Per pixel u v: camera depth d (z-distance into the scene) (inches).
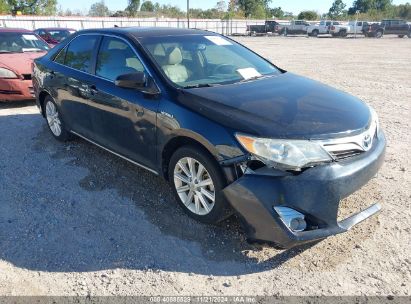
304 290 109.9
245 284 112.8
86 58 188.1
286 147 113.1
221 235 134.3
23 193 165.9
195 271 118.3
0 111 295.6
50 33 611.5
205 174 133.5
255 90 144.4
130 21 1801.2
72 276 117.2
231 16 2706.7
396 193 159.5
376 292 108.4
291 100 136.1
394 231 134.4
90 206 154.7
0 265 122.1
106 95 167.0
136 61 158.2
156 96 144.6
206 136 124.5
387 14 2967.5
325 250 125.9
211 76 158.6
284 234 112.1
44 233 137.6
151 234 135.9
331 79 457.4
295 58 717.3
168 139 139.6
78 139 225.5
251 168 116.8
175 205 153.3
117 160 196.1
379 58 703.1
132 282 114.3
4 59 309.0
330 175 113.7
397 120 268.1
